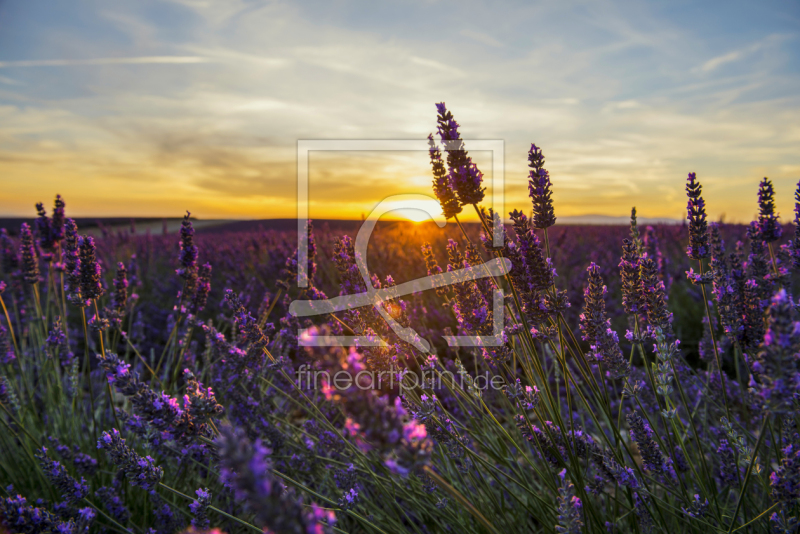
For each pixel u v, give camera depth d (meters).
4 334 2.96
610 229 11.82
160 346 5.32
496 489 2.45
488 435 2.38
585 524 1.59
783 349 1.18
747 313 1.83
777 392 1.21
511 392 1.92
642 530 1.86
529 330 1.90
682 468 1.90
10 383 3.06
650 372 1.85
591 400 3.07
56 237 3.67
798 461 1.47
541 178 1.80
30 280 3.62
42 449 2.25
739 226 6.82
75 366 2.90
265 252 8.54
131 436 2.71
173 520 2.07
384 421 0.87
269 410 2.67
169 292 7.04
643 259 1.84
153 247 9.74
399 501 2.52
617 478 1.74
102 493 2.10
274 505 0.76
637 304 1.88
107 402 3.29
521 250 1.75
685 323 5.04
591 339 1.81
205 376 3.43
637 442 1.75
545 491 2.21
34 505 2.28
